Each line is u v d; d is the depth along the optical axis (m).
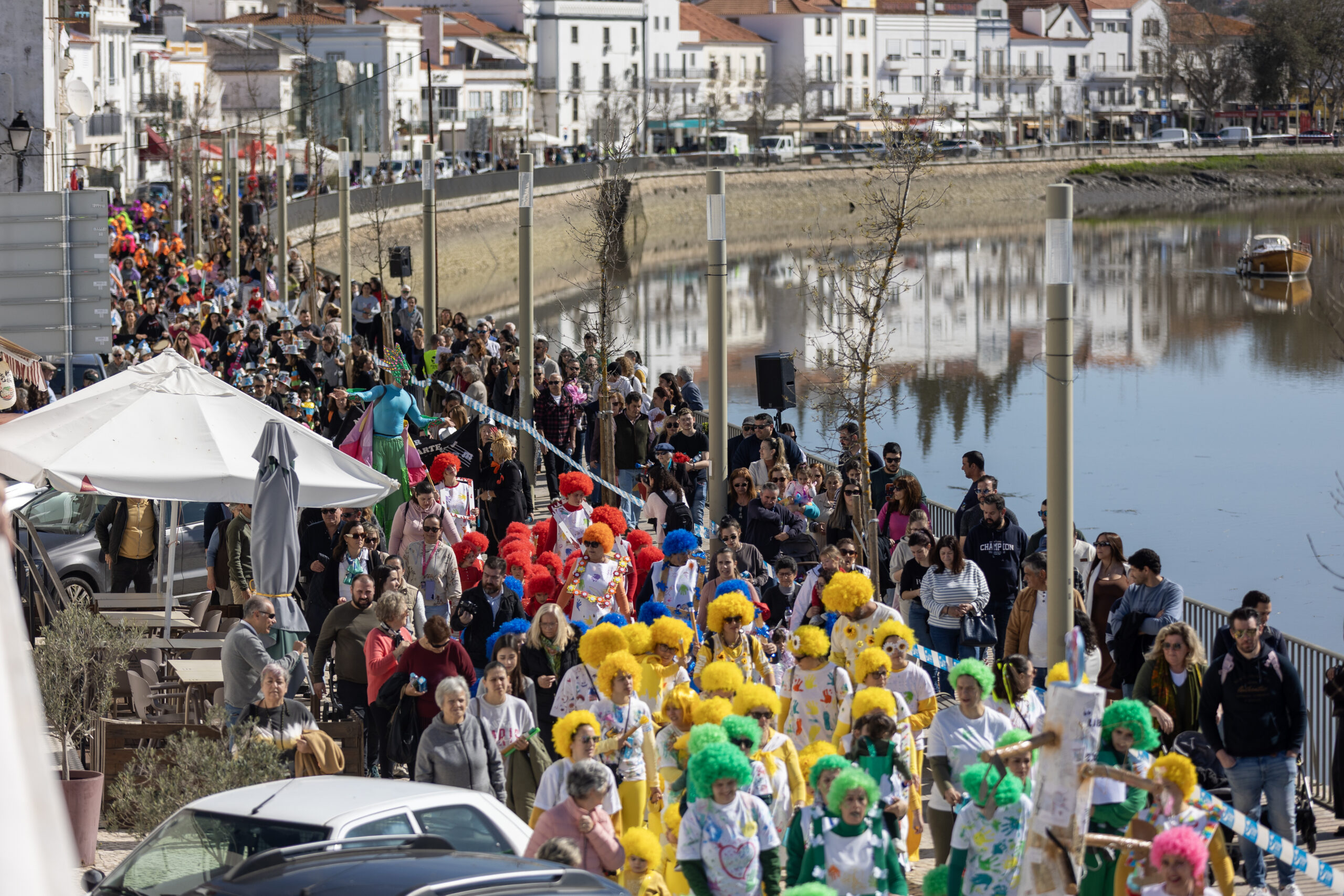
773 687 21.98
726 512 31.55
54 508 32.66
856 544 29.58
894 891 15.02
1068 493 21.31
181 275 80.88
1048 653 21.98
